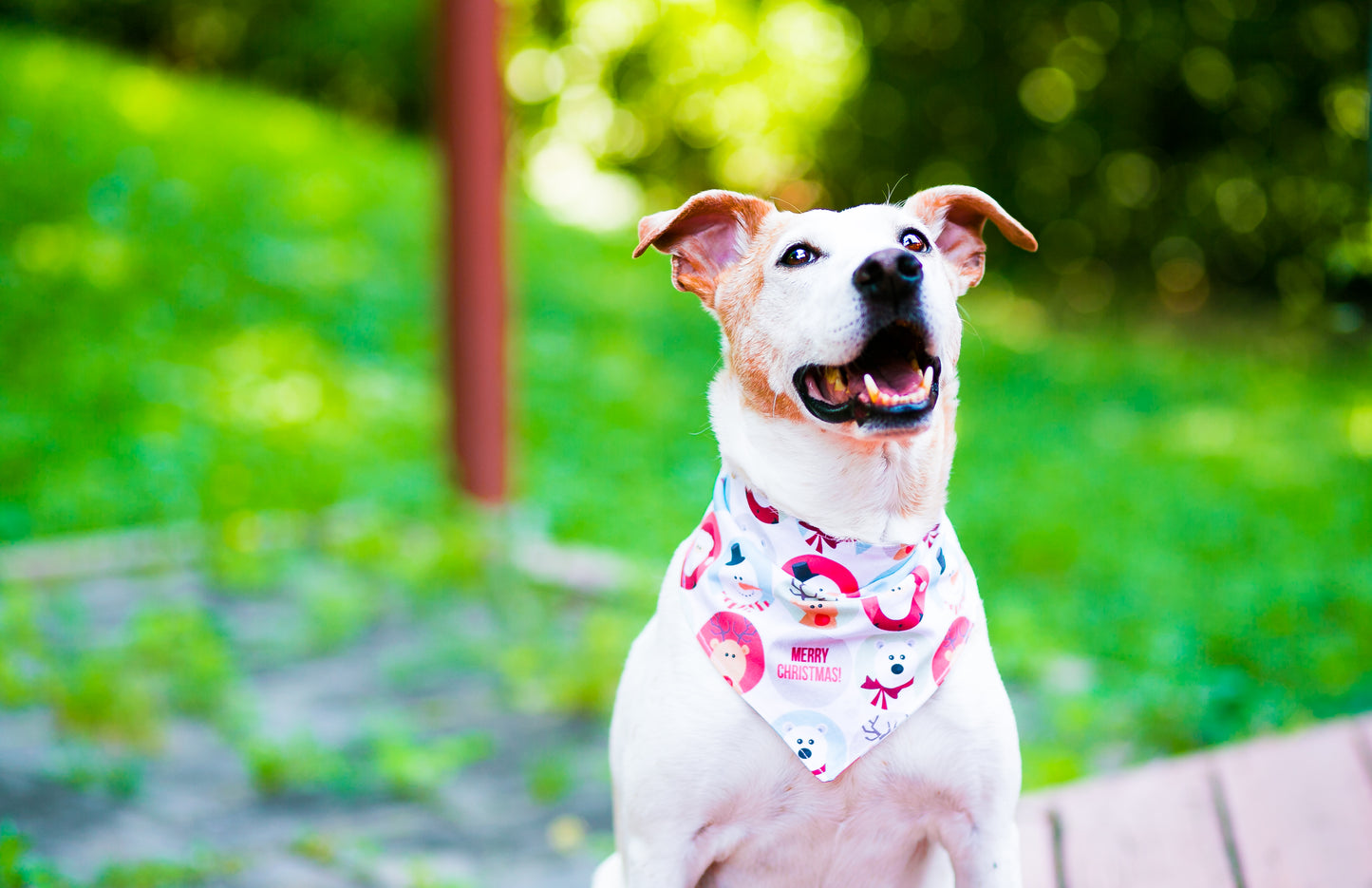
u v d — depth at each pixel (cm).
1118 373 1305
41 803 432
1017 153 1927
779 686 235
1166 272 1877
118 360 947
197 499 788
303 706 540
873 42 1983
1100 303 1839
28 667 544
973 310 1662
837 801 239
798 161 2144
